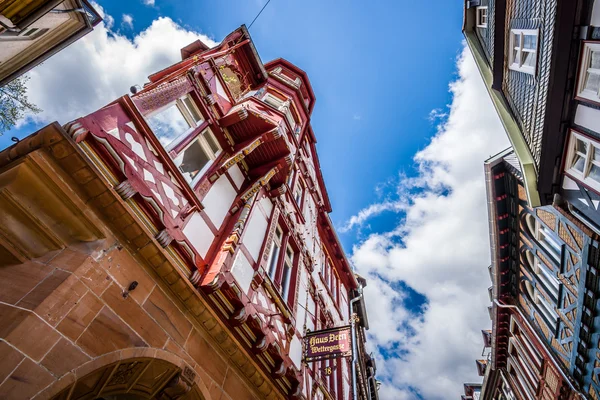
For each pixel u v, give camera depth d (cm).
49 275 340
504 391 2138
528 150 932
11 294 317
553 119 712
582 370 1178
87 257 370
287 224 983
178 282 465
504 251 1588
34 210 361
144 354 386
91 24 535
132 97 559
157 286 448
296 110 1295
